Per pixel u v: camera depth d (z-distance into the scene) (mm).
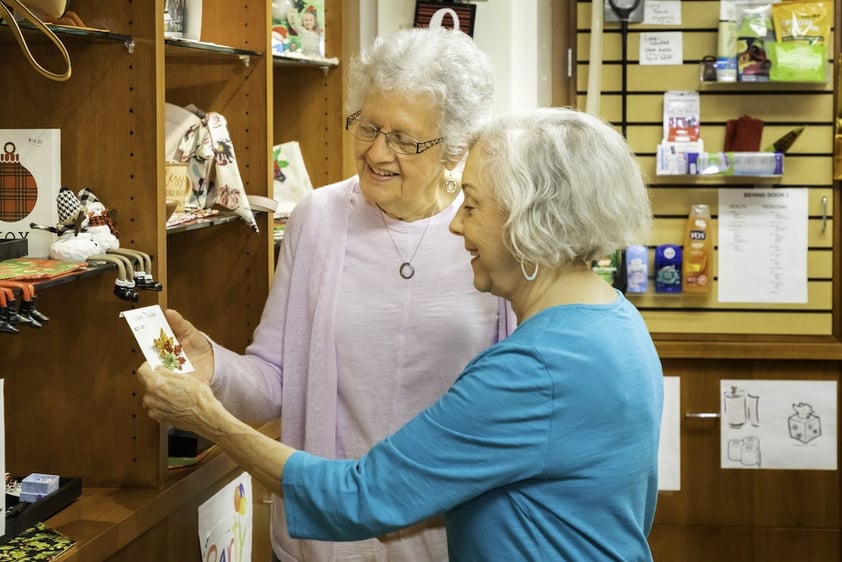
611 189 1680
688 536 4523
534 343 1647
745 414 4461
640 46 4383
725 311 4477
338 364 2293
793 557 4508
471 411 1640
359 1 4492
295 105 3939
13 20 1932
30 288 1837
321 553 2312
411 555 2299
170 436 2604
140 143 2326
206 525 2668
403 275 2279
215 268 3135
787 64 4238
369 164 2174
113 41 2303
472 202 1750
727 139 4379
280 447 1812
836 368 4441
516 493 1679
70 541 2047
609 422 1652
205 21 3027
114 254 2225
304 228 2352
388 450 1696
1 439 1942
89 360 2395
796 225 4441
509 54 4465
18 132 2203
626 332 1719
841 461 4473
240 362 2299
